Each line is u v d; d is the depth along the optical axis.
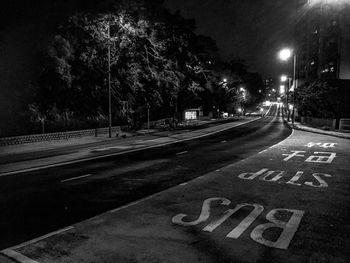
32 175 13.23
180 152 20.27
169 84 43.94
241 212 8.08
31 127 24.81
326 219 7.59
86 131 30.38
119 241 6.34
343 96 52.09
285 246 6.06
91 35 31.48
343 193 10.00
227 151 20.58
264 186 10.88
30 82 27.42
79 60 32.03
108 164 15.88
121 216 7.83
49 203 9.23
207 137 31.36
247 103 126.81
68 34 29.98
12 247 6.15
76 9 30.08
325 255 5.70
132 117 39.94
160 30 39.66
